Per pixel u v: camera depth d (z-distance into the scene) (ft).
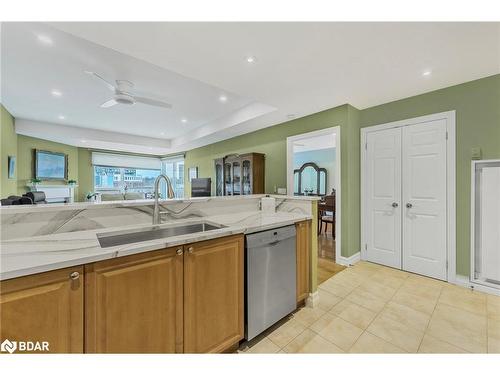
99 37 5.56
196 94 11.25
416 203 9.15
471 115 7.91
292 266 6.19
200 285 4.31
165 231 5.58
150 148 22.21
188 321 4.14
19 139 16.34
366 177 10.68
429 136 8.82
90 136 18.03
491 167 7.50
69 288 3.09
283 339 5.36
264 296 5.41
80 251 3.39
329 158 23.20
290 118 12.36
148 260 3.74
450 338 5.34
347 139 10.15
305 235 6.81
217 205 6.95
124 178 24.85
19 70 8.79
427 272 8.87
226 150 18.19
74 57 7.92
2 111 12.48
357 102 9.98
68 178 20.40
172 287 3.97
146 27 5.19
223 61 6.75
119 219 5.18
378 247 10.32
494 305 6.77
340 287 8.05
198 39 5.68
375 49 6.16
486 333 5.50
